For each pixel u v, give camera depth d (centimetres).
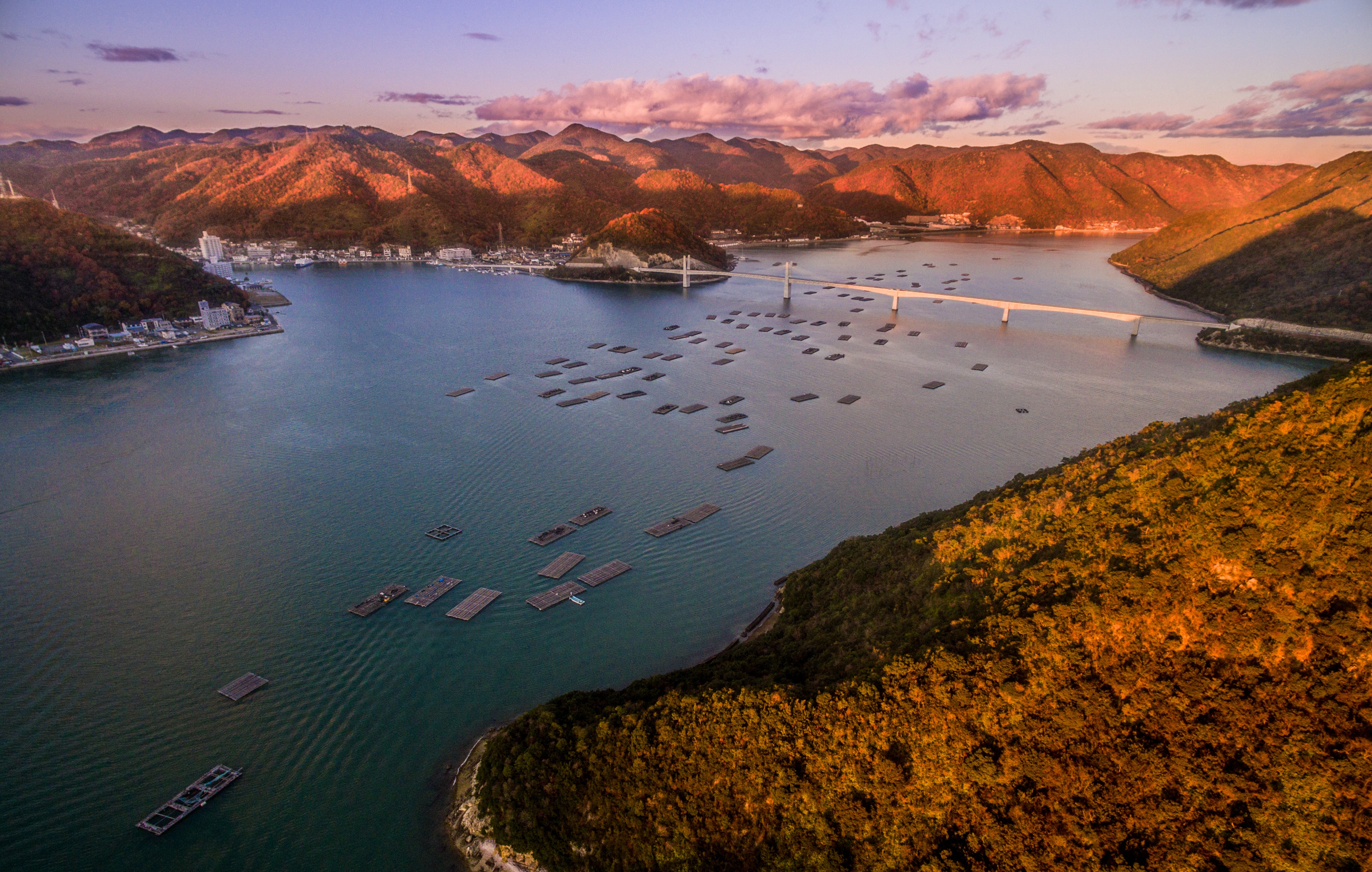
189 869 6372
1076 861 5184
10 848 6525
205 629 9644
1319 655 5491
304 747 7762
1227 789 5131
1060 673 5962
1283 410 8281
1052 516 8219
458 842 6600
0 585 10575
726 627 9800
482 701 8450
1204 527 6694
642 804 6131
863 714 6059
